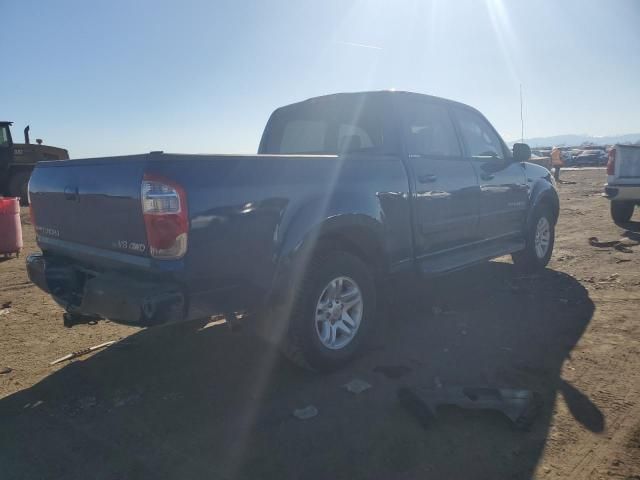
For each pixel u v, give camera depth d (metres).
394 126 4.54
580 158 47.75
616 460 2.66
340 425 3.09
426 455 2.76
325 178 3.77
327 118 5.05
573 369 3.71
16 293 6.31
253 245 3.30
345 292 3.93
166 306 2.97
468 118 5.58
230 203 3.17
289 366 4.00
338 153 4.94
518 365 3.80
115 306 3.08
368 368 3.88
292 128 5.44
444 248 4.94
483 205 5.40
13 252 8.82
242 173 3.27
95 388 3.70
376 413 3.21
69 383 3.79
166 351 4.37
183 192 2.97
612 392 3.35
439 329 4.63
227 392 3.58
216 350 4.36
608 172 10.05
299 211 3.55
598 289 5.67
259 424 3.13
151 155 3.01
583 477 2.54
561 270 6.64
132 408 3.39
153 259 3.04
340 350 3.83
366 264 4.24
